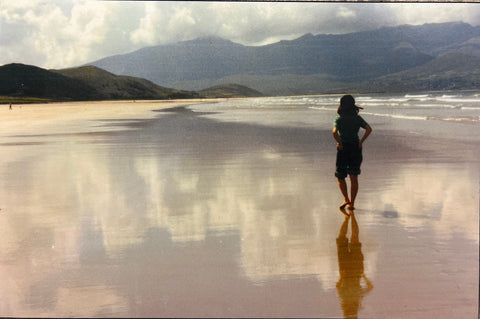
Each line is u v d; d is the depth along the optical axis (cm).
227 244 402
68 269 347
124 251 388
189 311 271
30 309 278
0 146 1336
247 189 654
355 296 287
